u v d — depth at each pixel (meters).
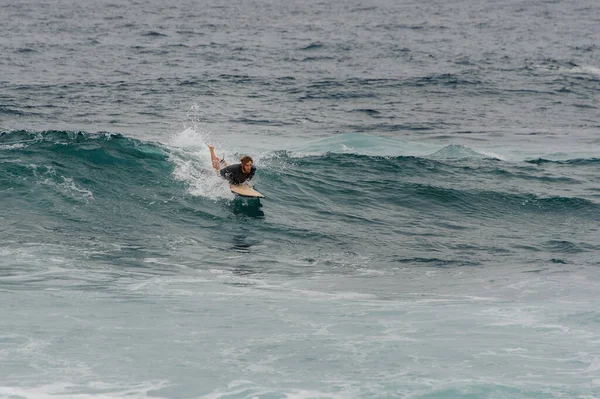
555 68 189.50
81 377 32.94
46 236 55.28
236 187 66.88
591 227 65.94
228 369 34.28
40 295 43.81
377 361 35.41
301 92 146.50
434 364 35.09
